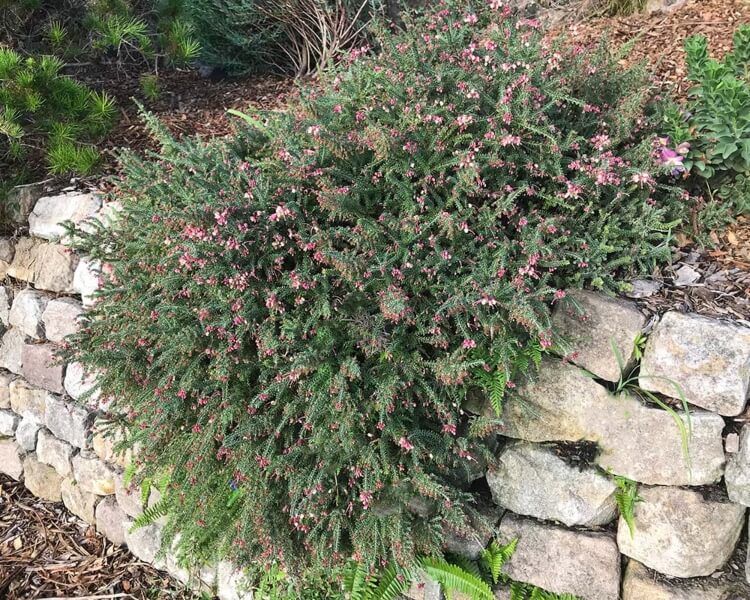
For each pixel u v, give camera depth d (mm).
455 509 2250
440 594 2434
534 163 2438
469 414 2406
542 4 4426
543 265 2287
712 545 2127
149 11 4840
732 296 2307
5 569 3273
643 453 2199
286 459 2229
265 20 4352
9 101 3264
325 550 2295
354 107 2643
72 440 3461
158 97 4379
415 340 2242
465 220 2285
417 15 4105
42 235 3516
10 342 3744
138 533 3205
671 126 2680
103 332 2725
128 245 2691
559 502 2334
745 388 2086
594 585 2297
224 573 2881
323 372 2193
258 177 2408
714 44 3453
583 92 2783
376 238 2262
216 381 2375
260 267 2303
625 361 2236
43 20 4531
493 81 2529
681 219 2537
